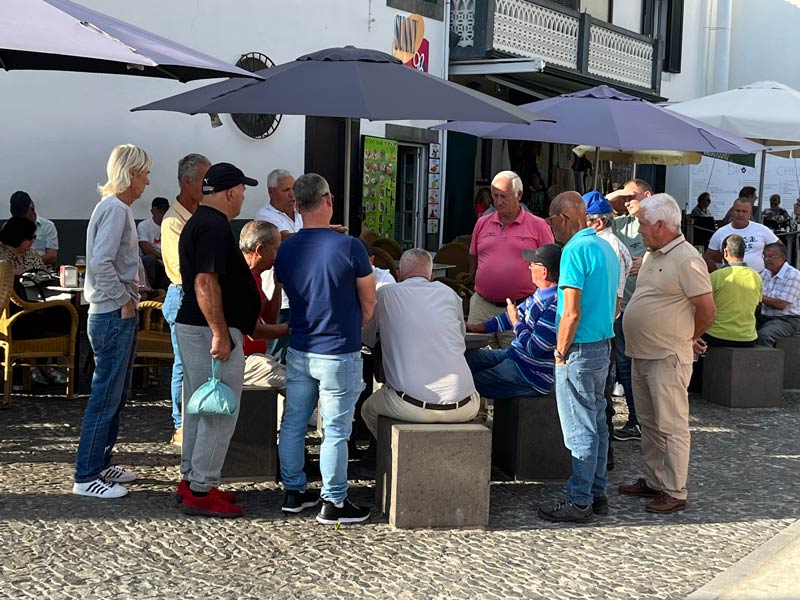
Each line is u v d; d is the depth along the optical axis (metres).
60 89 10.10
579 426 5.54
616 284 5.54
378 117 5.71
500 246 7.54
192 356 5.25
